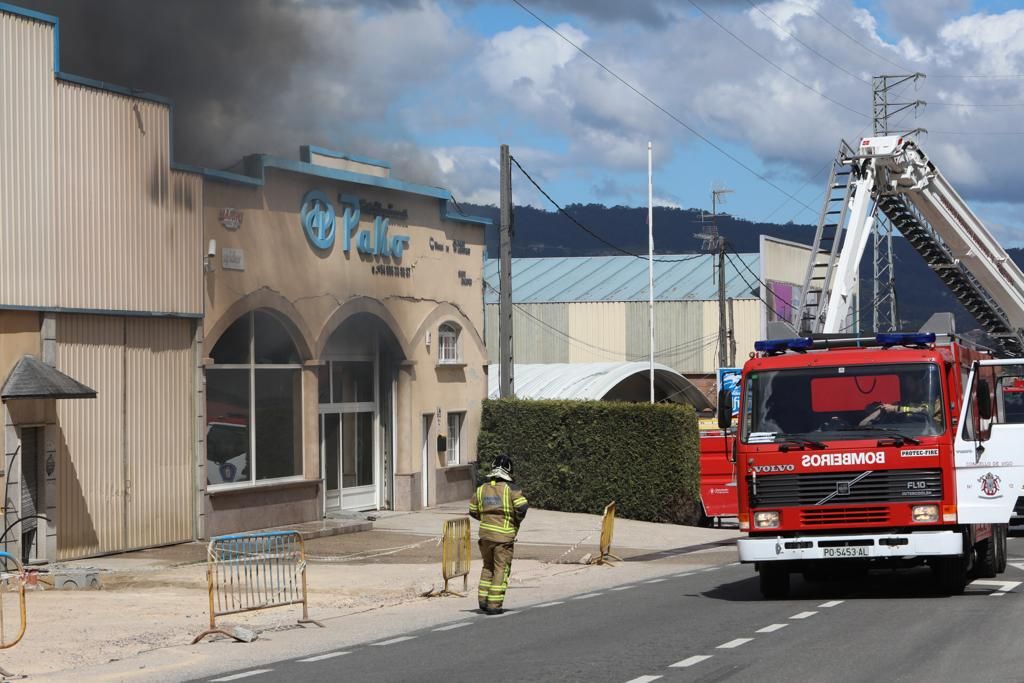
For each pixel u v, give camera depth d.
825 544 16.62
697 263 77.12
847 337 17.75
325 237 30.59
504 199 37.25
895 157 39.69
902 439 16.62
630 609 16.89
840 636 13.32
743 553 16.86
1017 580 19.38
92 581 19.81
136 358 24.55
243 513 27.77
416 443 35.09
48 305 22.27
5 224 21.42
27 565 21.84
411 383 34.88
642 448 35.78
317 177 30.28
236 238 27.36
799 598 17.66
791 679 10.66
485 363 38.88
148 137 24.69
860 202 39.72
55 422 22.47
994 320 46.19
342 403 33.19
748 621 14.96
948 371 17.09
